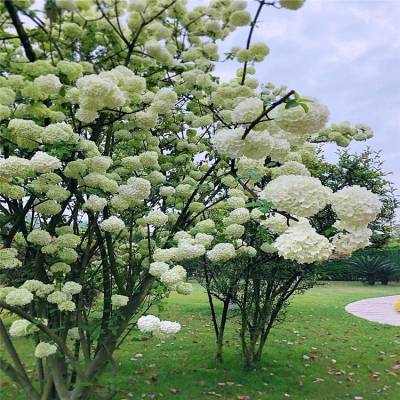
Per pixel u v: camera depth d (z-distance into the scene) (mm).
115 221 3236
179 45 4527
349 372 6176
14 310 3182
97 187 3293
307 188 2309
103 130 4340
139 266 4254
